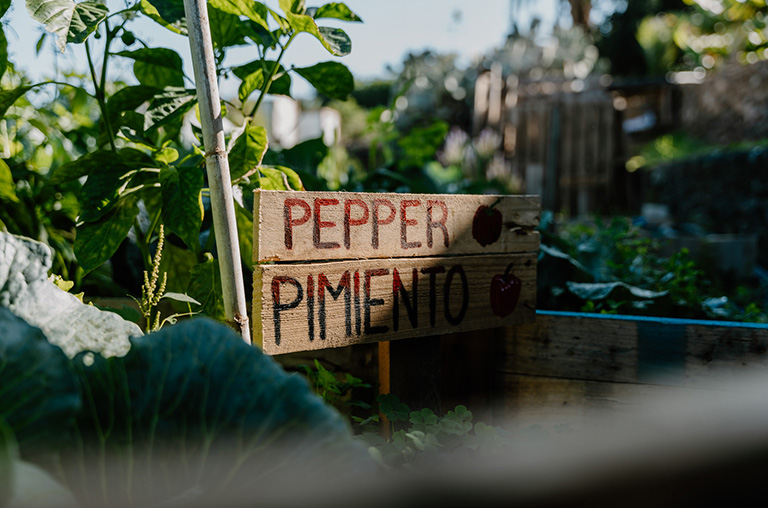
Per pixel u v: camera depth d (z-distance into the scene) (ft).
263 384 2.93
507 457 2.10
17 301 3.26
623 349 6.30
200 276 5.73
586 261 11.32
